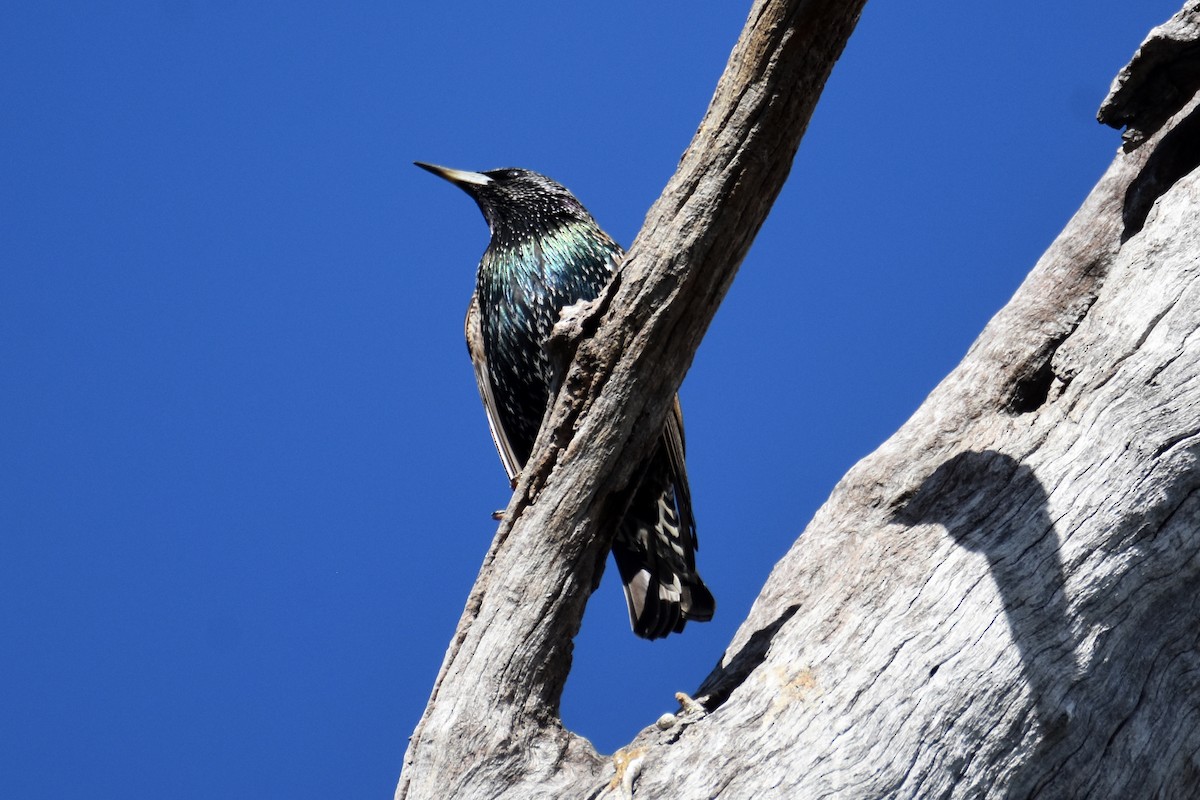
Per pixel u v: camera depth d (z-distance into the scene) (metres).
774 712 7.36
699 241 7.73
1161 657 7.39
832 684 7.33
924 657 7.26
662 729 7.89
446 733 8.13
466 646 8.36
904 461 9.39
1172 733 7.27
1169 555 7.43
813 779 6.99
